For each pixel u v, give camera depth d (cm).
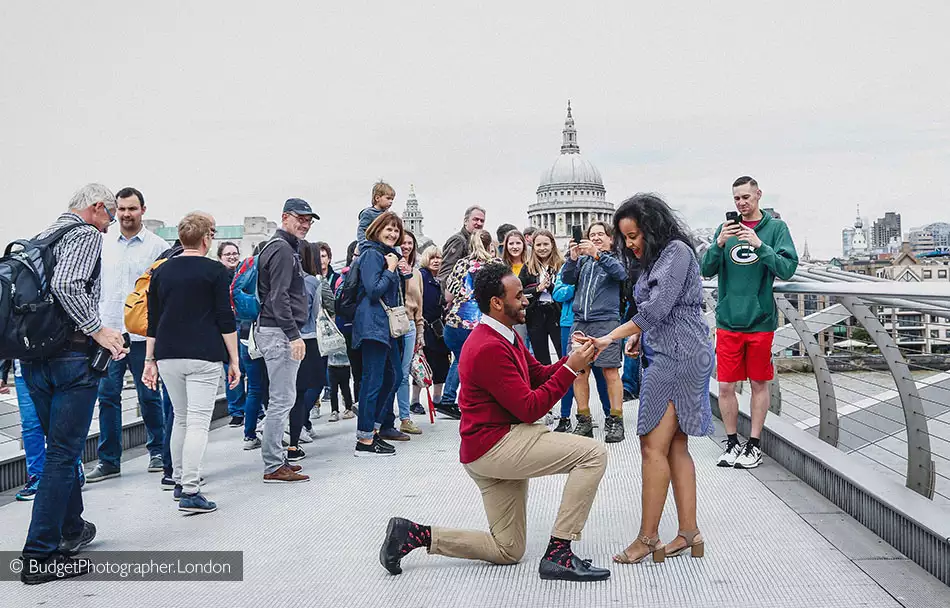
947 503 502
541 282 837
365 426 736
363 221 828
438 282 948
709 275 640
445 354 968
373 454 729
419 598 389
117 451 668
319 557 452
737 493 555
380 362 731
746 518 498
